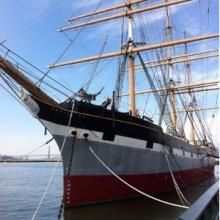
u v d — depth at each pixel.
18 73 16.30
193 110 44.34
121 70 25.88
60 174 73.00
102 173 18.52
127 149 19.78
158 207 18.75
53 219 18.33
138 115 24.89
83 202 17.70
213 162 50.44
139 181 20.77
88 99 18.84
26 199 27.38
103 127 18.47
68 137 17.47
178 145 27.98
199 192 27.36
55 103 17.33
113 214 16.48
